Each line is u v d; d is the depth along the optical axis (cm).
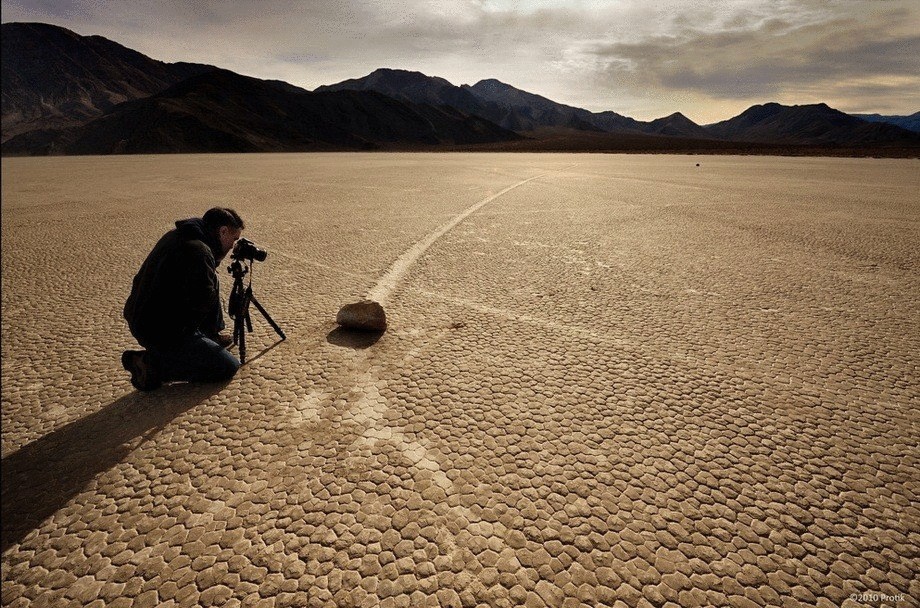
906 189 1614
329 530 223
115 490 249
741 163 3478
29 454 278
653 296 550
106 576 201
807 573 204
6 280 614
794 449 285
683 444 288
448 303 528
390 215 1098
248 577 200
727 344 425
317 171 2623
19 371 377
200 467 266
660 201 1338
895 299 536
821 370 379
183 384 356
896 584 200
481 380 361
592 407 326
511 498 243
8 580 199
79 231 924
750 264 683
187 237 334
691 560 210
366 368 379
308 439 290
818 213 1119
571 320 480
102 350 416
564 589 196
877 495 248
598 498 244
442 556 210
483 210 1170
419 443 286
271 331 453
